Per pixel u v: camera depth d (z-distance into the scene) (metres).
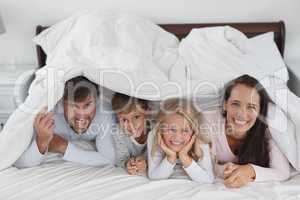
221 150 1.65
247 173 1.49
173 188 1.46
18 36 2.71
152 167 1.57
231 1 2.58
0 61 2.73
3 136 1.63
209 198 1.39
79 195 1.41
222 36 2.30
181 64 2.18
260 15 2.61
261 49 2.33
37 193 1.43
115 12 2.48
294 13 2.59
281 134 1.59
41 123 1.61
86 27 2.28
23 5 2.63
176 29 2.56
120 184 1.49
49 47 2.40
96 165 1.67
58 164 1.65
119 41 2.25
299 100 1.76
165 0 2.59
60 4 2.62
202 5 2.59
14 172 1.57
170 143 1.51
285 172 1.55
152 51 2.27
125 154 1.72
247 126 1.60
